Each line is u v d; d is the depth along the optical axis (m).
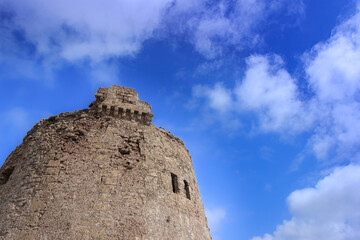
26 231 12.67
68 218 13.21
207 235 19.19
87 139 16.84
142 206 14.85
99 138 17.08
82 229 12.96
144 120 19.39
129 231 13.62
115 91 20.14
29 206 13.56
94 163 15.70
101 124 17.95
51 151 16.02
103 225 13.35
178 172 19.20
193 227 17.23
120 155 16.64
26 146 17.86
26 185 14.63
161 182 16.89
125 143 17.39
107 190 14.71
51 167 15.10
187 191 19.20
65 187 14.31
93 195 14.30
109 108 18.73
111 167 15.80
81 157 15.83
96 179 15.01
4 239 12.54
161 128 21.64
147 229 14.16
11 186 15.40
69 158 15.64
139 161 16.86
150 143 18.34
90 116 18.30
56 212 13.34
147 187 15.86
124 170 15.98
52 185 14.30
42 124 18.89
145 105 20.05
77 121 17.88
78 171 15.12
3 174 17.36
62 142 16.44
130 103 19.67
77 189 14.34
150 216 14.76
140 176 16.14
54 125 17.92
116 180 15.31
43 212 13.30
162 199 16.08
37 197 13.84
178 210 16.70
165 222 15.24
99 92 19.78
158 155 18.27
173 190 18.14
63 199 13.84
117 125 18.22
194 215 18.17
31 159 16.17
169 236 14.88
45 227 12.81
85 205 13.83
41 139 17.17
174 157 20.00
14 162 17.72
